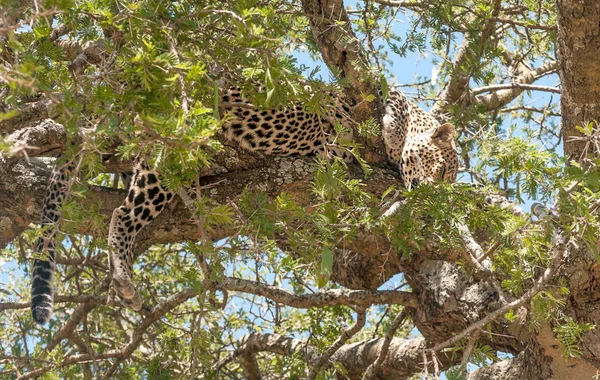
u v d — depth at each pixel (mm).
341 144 5574
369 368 9211
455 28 7621
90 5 4832
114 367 9328
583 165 6066
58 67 5277
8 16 3945
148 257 11352
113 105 4328
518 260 6160
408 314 9188
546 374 7137
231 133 7949
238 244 5457
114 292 7664
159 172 4844
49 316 7309
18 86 3854
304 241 5422
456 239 6180
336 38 6922
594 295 6816
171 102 4348
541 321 6012
